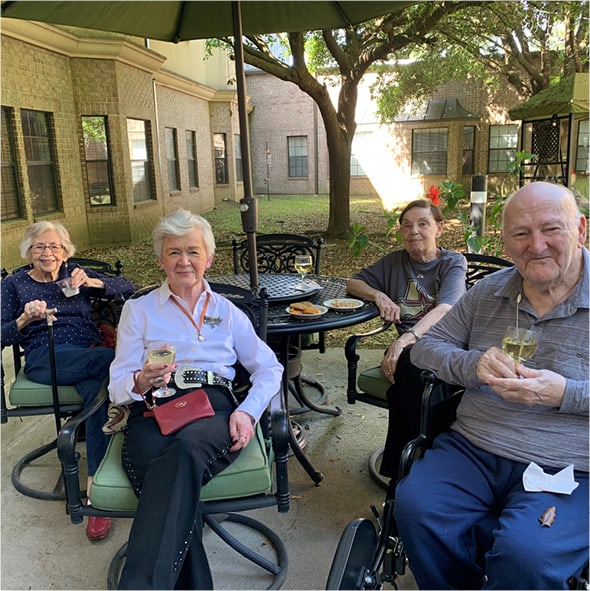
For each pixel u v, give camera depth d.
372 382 2.49
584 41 10.93
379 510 2.38
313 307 2.50
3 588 1.95
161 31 3.42
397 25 8.48
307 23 3.42
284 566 2.04
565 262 1.59
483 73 14.59
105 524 2.23
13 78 7.71
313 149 20.31
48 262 2.61
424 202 2.64
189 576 1.62
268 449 1.90
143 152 11.33
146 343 1.99
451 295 2.54
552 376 1.53
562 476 1.52
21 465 2.73
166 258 1.96
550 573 1.31
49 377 2.40
